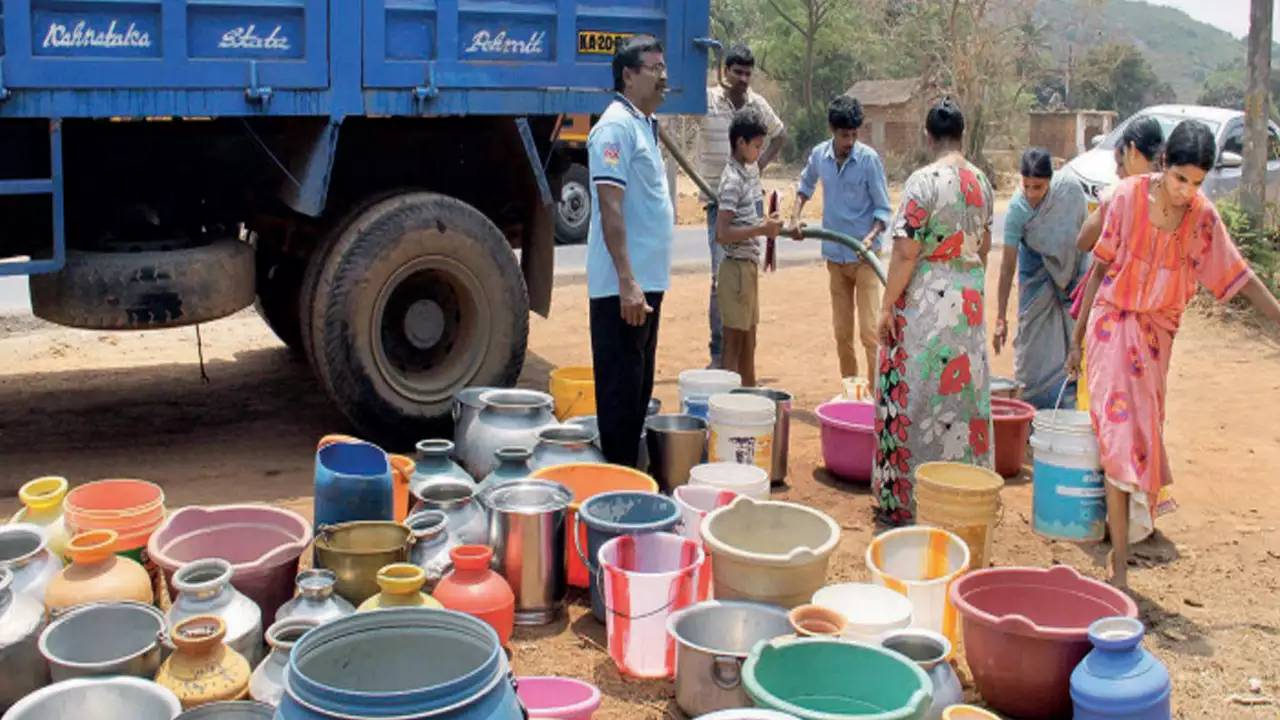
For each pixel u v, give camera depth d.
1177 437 7.28
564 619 4.58
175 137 6.58
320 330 6.31
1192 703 4.05
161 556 3.98
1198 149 4.45
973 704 4.00
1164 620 4.66
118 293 6.12
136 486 4.41
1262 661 4.36
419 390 6.57
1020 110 51.62
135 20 5.67
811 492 6.10
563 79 6.80
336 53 6.14
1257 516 5.91
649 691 4.03
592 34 6.86
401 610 3.04
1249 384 8.66
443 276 6.63
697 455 5.55
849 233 7.20
